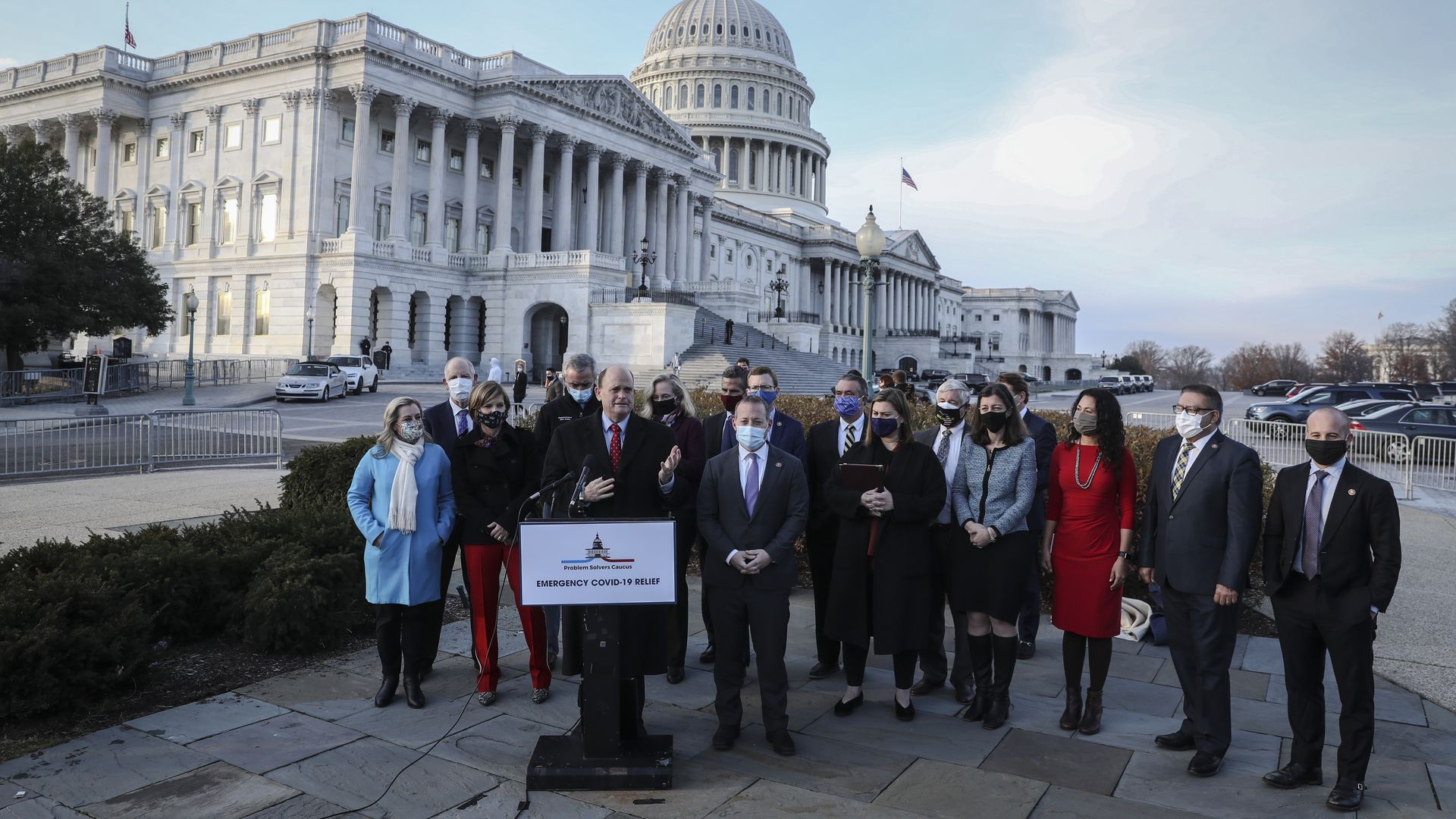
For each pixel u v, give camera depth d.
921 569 7.62
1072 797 6.27
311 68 59.91
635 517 6.91
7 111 70.38
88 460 20.33
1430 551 15.14
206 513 15.23
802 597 11.69
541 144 66.75
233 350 62.28
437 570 7.79
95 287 44.12
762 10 131.62
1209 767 6.61
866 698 8.24
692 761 6.79
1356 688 6.18
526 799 6.11
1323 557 6.32
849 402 8.73
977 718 7.67
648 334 58.69
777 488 7.14
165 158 67.06
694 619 10.82
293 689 8.08
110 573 8.62
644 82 128.25
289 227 60.56
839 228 121.31
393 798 6.08
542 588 6.29
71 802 5.91
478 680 7.98
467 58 66.00
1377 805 6.21
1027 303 166.12
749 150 125.62
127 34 67.25
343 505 11.91
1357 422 31.92
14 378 38.22
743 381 9.63
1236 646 9.81
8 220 42.50
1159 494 7.26
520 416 23.59
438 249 63.34
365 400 43.94
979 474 7.71
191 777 6.30
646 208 82.31
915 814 5.97
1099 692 7.42
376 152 62.59
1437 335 134.25
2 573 8.51
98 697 7.51
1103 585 7.32
